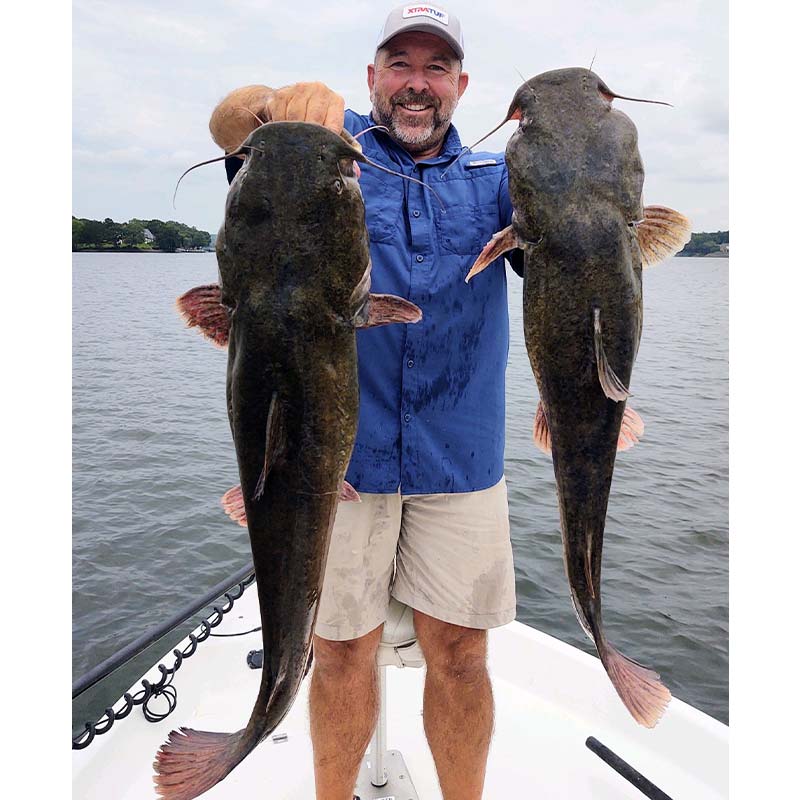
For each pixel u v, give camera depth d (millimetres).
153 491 11023
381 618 3029
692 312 33438
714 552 8375
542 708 3930
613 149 2047
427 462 2867
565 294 2035
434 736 3064
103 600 7980
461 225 2803
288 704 1994
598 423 2074
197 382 19125
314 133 1938
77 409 15938
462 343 2840
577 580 2154
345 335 1946
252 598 4719
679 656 6484
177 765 1988
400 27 2625
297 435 1900
